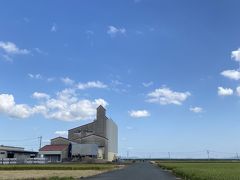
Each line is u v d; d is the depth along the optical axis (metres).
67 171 70.19
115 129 182.62
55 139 142.38
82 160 138.50
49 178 46.44
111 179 49.41
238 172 52.19
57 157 136.88
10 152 124.12
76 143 146.00
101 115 155.25
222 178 39.25
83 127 155.00
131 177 54.25
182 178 51.81
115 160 171.12
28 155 134.75
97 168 86.38
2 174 57.25
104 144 151.50
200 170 60.19
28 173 60.69
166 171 78.81
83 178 51.31
